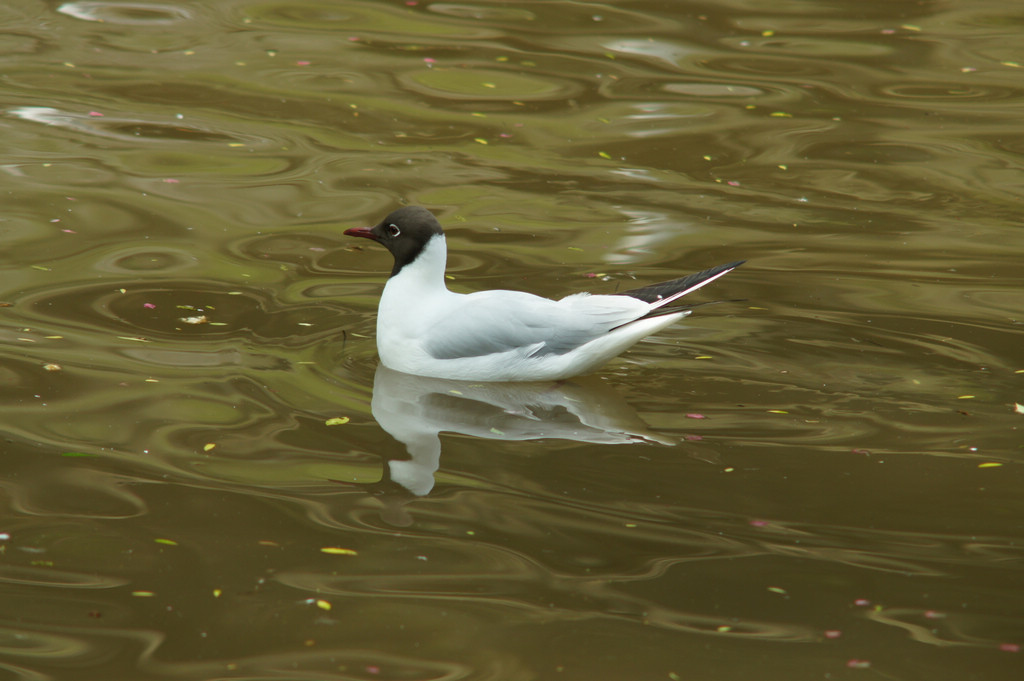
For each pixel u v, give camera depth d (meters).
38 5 24.25
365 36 23.58
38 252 14.15
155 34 23.02
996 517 9.29
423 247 11.59
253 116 19.44
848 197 16.92
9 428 10.23
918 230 15.77
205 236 14.95
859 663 7.64
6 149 17.39
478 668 7.53
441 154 18.25
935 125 19.86
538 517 9.24
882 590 8.41
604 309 11.48
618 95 20.98
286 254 14.55
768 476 9.88
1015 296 13.62
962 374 11.70
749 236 15.46
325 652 7.65
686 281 11.77
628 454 10.23
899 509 9.41
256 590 8.25
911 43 23.83
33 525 8.89
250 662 7.52
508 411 11.02
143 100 19.80
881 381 11.57
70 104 19.39
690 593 8.34
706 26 24.75
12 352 11.62
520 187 17.06
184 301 13.08
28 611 7.93
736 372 11.80
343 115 19.67
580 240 15.20
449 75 21.67
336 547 8.77
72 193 16.03
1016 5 26.17
